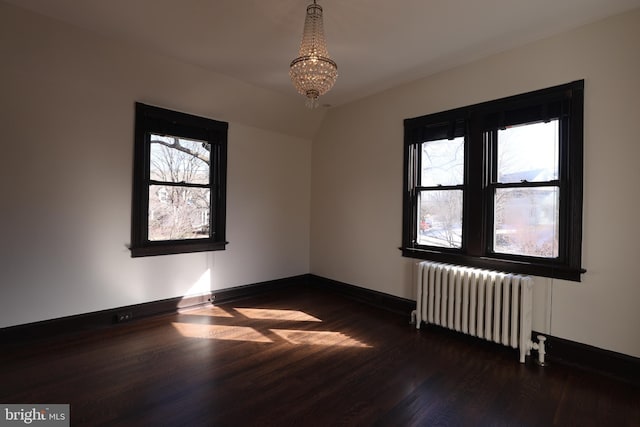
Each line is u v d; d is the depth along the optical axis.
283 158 4.87
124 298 3.47
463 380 2.42
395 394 2.23
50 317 3.04
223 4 2.40
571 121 2.68
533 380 2.43
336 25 2.64
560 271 2.74
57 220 3.06
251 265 4.55
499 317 2.85
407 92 3.83
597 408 2.10
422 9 2.42
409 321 3.64
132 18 2.61
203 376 2.41
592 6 2.38
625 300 2.46
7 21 2.54
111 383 2.29
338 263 4.72
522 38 2.84
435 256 3.57
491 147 3.20
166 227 3.81
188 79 3.56
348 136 4.56
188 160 3.97
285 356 2.76
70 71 3.02
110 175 3.35
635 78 2.41
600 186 2.55
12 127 2.82
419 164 3.78
